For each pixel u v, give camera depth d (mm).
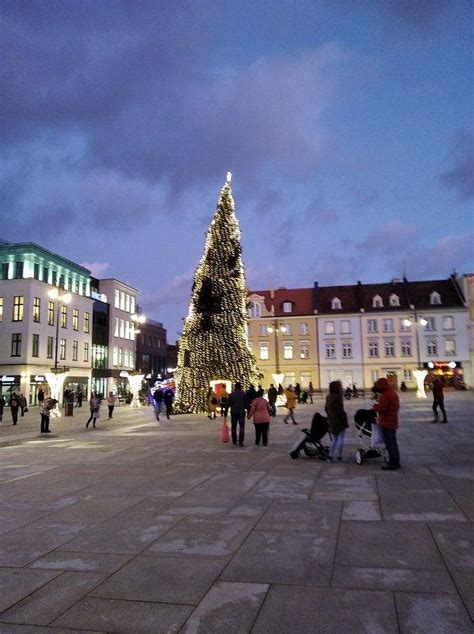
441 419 22297
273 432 18812
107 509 7582
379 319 74812
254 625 3900
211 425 22781
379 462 11234
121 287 74438
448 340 72688
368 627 3814
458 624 3826
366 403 40344
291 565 5109
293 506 7484
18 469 11586
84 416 34125
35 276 55500
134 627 3922
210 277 31219
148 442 16531
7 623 4031
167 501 7996
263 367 76812
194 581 4766
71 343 60469
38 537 6266
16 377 51469
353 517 6809
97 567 5191
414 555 5301
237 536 6113
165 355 95438
